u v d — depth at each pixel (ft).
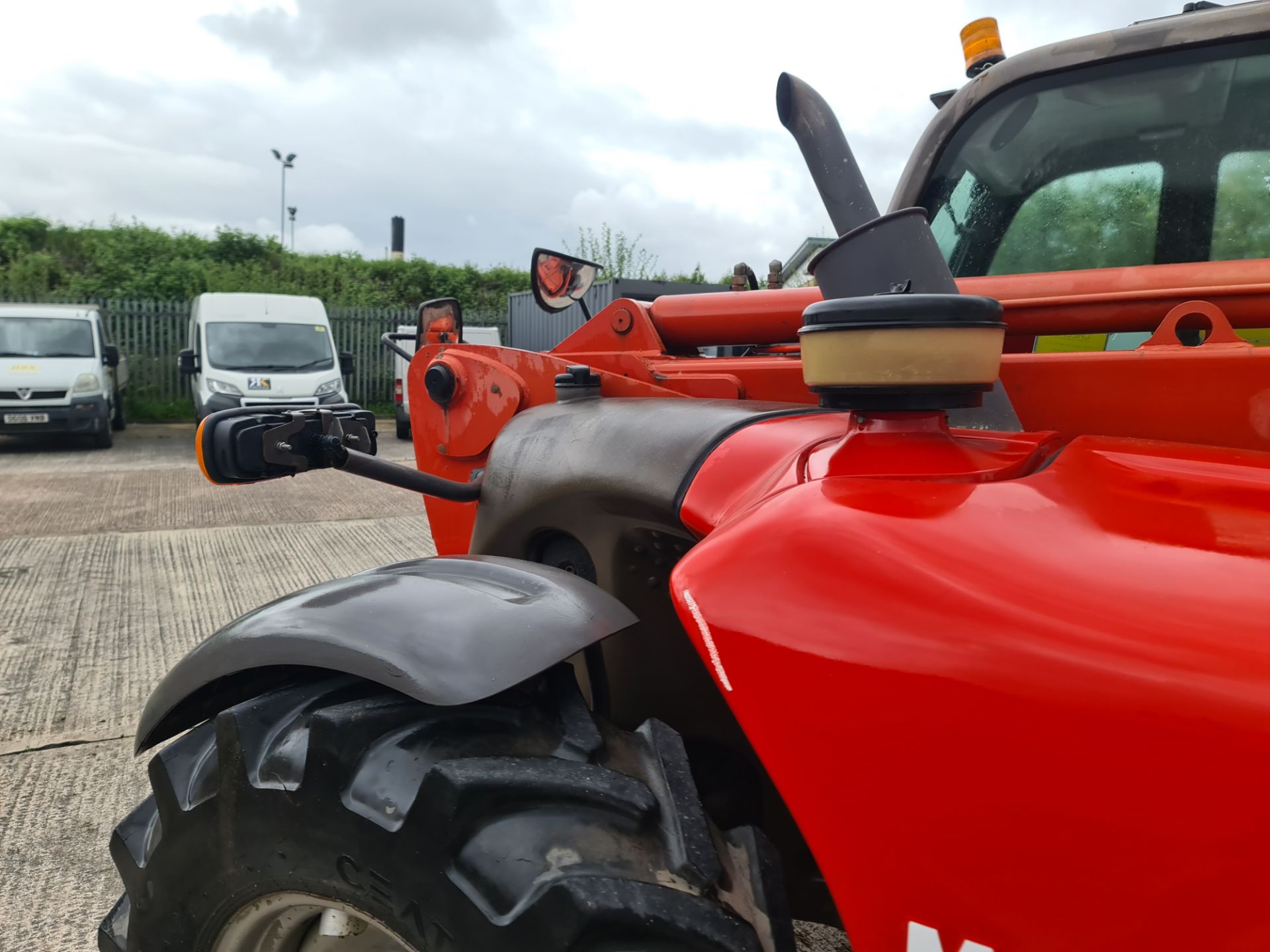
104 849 7.85
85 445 39.50
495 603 3.37
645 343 6.95
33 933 6.72
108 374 40.34
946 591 2.27
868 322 2.81
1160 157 5.56
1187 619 2.03
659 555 4.31
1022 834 2.04
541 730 3.20
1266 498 2.52
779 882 3.00
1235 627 1.99
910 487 2.68
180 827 3.43
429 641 3.14
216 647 3.56
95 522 21.95
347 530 21.47
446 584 3.52
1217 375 3.72
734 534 2.74
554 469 4.55
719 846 3.01
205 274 60.03
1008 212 6.15
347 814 2.91
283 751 3.16
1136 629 2.04
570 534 4.57
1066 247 5.94
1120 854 1.93
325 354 42.24
